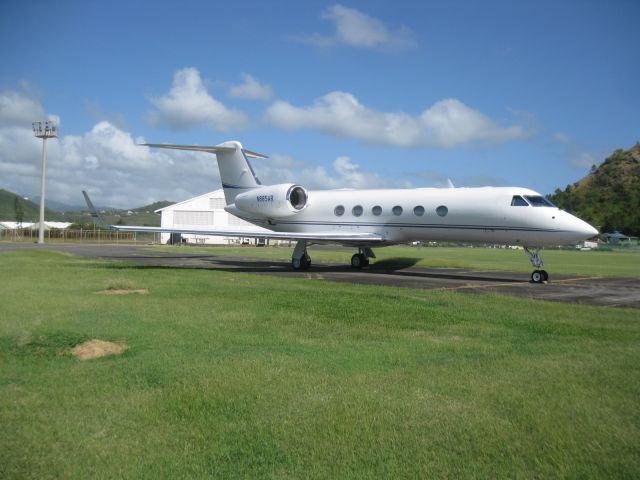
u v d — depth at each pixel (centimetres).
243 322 872
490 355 691
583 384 566
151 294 1174
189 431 447
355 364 636
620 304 1298
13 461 397
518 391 541
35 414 476
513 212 1845
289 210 2348
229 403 502
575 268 2766
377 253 4188
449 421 468
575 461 403
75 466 391
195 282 1431
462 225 1969
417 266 2559
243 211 2530
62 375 577
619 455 412
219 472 387
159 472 386
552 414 483
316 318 920
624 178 15012
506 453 415
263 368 606
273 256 3253
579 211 12144
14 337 720
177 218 6375
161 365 612
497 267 2698
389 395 528
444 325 890
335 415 478
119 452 411
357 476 382
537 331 859
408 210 2095
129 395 520
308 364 628
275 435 441
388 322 902
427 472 387
